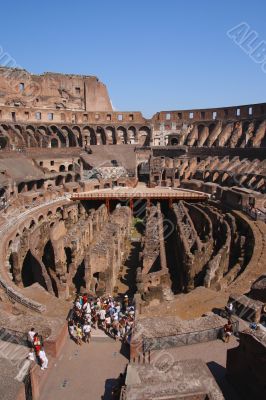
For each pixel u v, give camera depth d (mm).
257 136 72938
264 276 22250
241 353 14422
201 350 17328
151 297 24734
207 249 34156
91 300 23609
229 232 37125
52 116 88000
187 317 20609
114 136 93562
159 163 76625
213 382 12586
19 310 21953
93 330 20172
